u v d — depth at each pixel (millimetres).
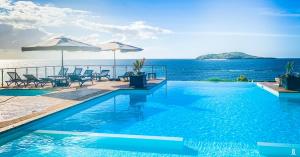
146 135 6434
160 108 10016
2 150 5617
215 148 5742
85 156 5340
